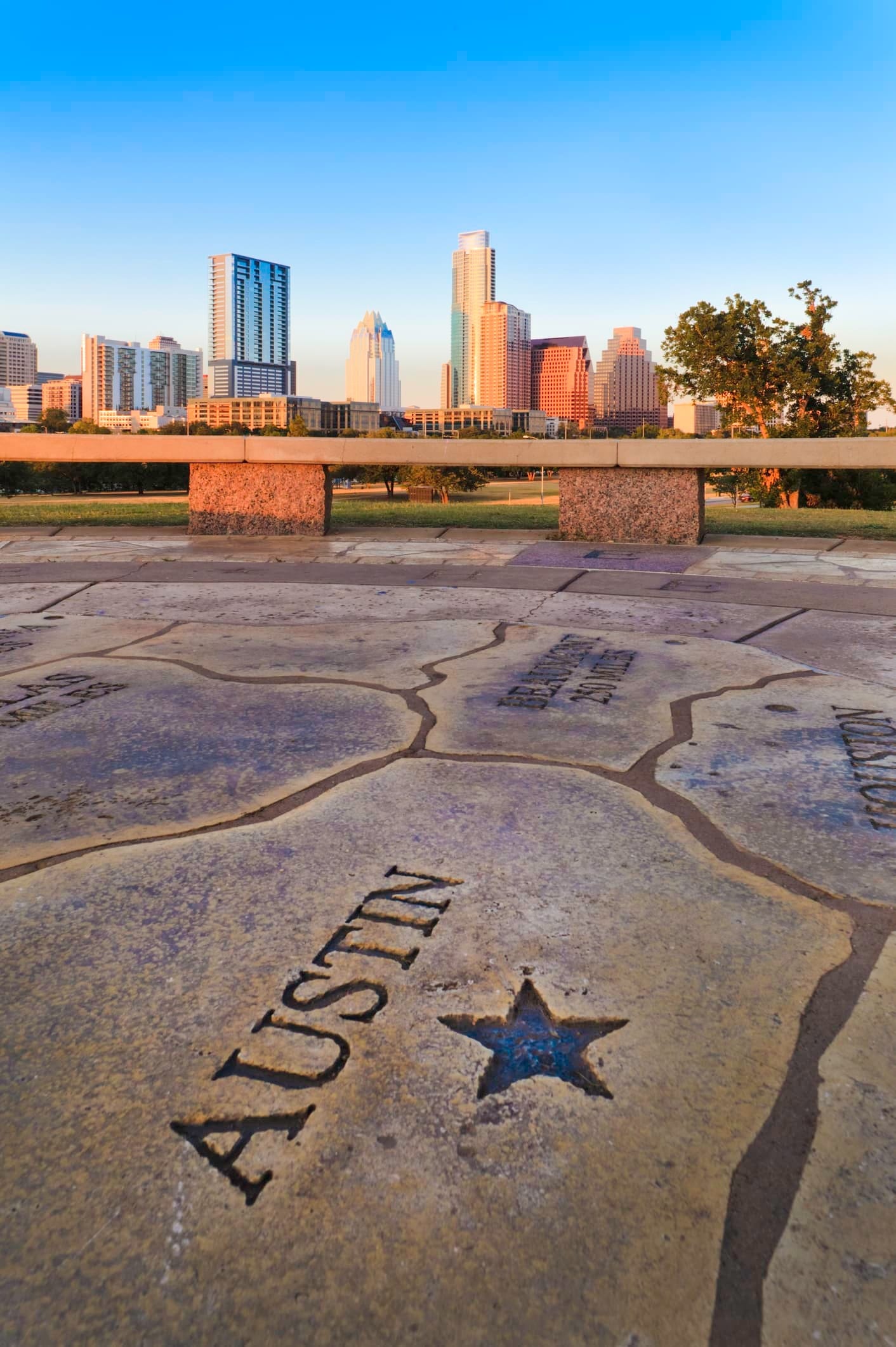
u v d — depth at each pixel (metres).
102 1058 1.61
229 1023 1.70
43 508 13.91
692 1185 1.34
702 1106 1.49
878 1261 1.23
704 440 8.88
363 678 4.27
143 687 4.12
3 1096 1.52
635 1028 1.68
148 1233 1.27
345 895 2.17
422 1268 1.22
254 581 7.28
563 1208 1.30
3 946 1.97
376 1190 1.33
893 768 3.04
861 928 2.03
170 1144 1.42
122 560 8.46
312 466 10.01
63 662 4.60
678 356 30.92
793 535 10.03
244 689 4.07
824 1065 1.59
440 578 7.41
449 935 1.99
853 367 29.31
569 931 2.01
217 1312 1.16
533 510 13.24
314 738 3.38
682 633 5.30
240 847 2.44
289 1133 1.44
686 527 9.27
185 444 9.97
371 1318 1.15
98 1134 1.44
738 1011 1.73
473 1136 1.43
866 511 13.37
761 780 2.93
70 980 1.84
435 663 4.57
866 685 4.12
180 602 6.30
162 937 2.00
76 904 2.14
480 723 3.56
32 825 2.61
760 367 29.72
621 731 3.45
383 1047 1.63
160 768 3.07
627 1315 1.15
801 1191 1.33
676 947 1.95
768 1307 1.17
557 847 2.43
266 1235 1.26
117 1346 1.12
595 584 7.06
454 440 9.48
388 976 1.84
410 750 3.24
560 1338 1.13
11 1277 1.21
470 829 2.54
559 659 4.65
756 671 4.40
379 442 9.63
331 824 2.59
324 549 9.17
